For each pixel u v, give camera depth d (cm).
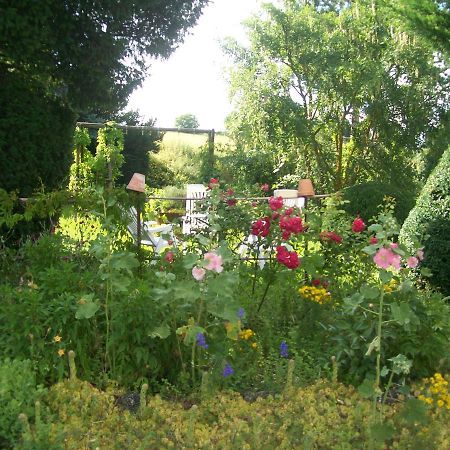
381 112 1457
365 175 1583
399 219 1084
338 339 340
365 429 270
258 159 1513
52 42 676
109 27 731
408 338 338
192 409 258
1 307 313
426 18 941
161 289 319
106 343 320
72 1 688
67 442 243
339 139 1534
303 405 291
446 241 615
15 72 680
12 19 631
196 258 310
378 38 1463
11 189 653
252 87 1494
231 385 327
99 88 753
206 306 330
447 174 638
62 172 720
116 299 337
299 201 773
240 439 246
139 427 268
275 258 446
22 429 241
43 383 304
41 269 403
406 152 1509
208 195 505
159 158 2252
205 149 1572
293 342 383
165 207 1256
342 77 1464
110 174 1197
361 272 485
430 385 326
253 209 488
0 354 305
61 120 716
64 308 312
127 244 498
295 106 1470
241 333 371
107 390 298
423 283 630
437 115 1480
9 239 592
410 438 258
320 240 481
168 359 331
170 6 777
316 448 257
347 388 324
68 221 621
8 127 649
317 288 438
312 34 1452
